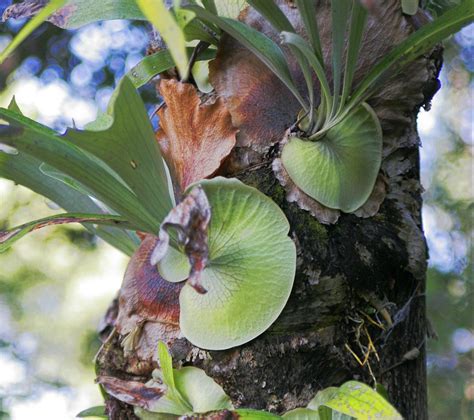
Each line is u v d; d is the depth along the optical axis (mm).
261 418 932
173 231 955
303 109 997
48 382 3211
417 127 1050
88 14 1038
